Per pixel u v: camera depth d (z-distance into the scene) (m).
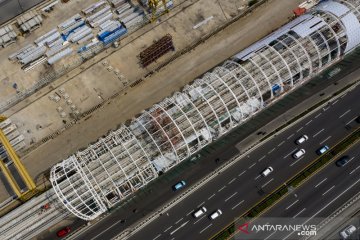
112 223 106.12
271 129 114.81
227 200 107.69
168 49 123.31
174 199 108.06
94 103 118.75
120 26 127.31
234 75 107.81
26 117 116.88
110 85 120.81
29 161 112.75
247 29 127.88
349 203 105.94
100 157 101.00
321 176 109.31
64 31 127.94
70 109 118.06
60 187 98.31
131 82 120.81
